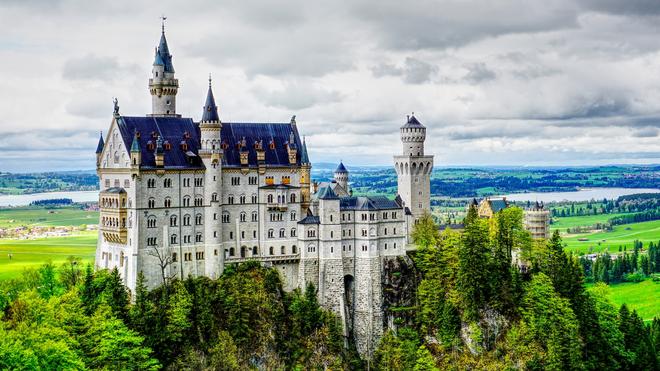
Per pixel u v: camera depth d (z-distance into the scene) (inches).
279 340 7293.3
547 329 7554.1
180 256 7426.2
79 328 6146.7
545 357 7436.0
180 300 6894.7
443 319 7819.9
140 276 6884.8
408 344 7716.5
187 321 6865.2
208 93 7628.0
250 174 7864.2
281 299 7632.9
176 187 7396.7
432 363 7450.8
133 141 7170.3
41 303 6092.5
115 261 7460.6
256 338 7175.2
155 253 7258.9
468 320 7731.3
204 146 7603.4
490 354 7598.4
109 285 6875.0
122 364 6171.3
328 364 7386.8
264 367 7091.5
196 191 7534.5
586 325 7746.1
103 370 5880.9
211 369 6702.8
